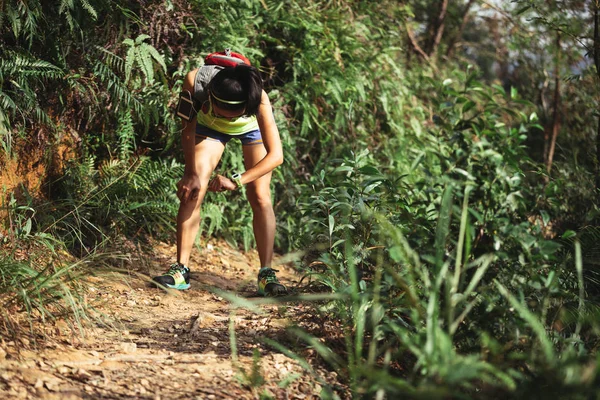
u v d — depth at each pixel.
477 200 3.15
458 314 2.72
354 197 3.54
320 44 6.29
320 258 3.34
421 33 10.22
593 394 2.15
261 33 6.10
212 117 4.16
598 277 3.56
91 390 2.38
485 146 3.30
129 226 4.93
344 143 6.52
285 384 2.60
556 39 7.65
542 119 8.61
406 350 2.98
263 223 4.38
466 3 10.55
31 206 4.25
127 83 4.90
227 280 4.81
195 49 5.36
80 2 4.43
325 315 3.35
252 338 3.21
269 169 4.05
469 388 2.45
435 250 2.91
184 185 4.11
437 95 7.74
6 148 3.96
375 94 6.86
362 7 7.20
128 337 3.11
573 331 3.04
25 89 4.09
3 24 4.14
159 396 2.41
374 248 3.35
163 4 4.92
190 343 3.10
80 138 4.79
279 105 5.86
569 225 4.16
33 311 3.01
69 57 4.61
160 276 4.21
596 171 4.38
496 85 3.38
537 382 2.22
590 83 7.47
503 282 2.88
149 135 5.44
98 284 3.88
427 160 6.67
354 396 2.41
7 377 2.34
